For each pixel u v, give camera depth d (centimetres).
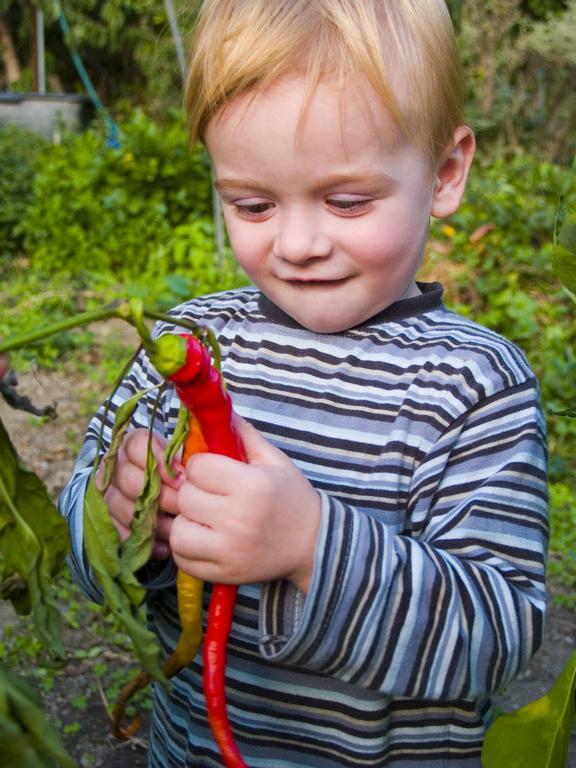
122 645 263
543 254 557
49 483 375
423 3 123
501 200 607
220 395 99
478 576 114
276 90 113
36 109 968
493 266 562
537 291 558
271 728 128
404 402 128
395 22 119
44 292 584
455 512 121
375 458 127
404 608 108
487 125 918
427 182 124
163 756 142
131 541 102
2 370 97
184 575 107
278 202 119
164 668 113
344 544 106
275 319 138
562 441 424
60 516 90
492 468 124
